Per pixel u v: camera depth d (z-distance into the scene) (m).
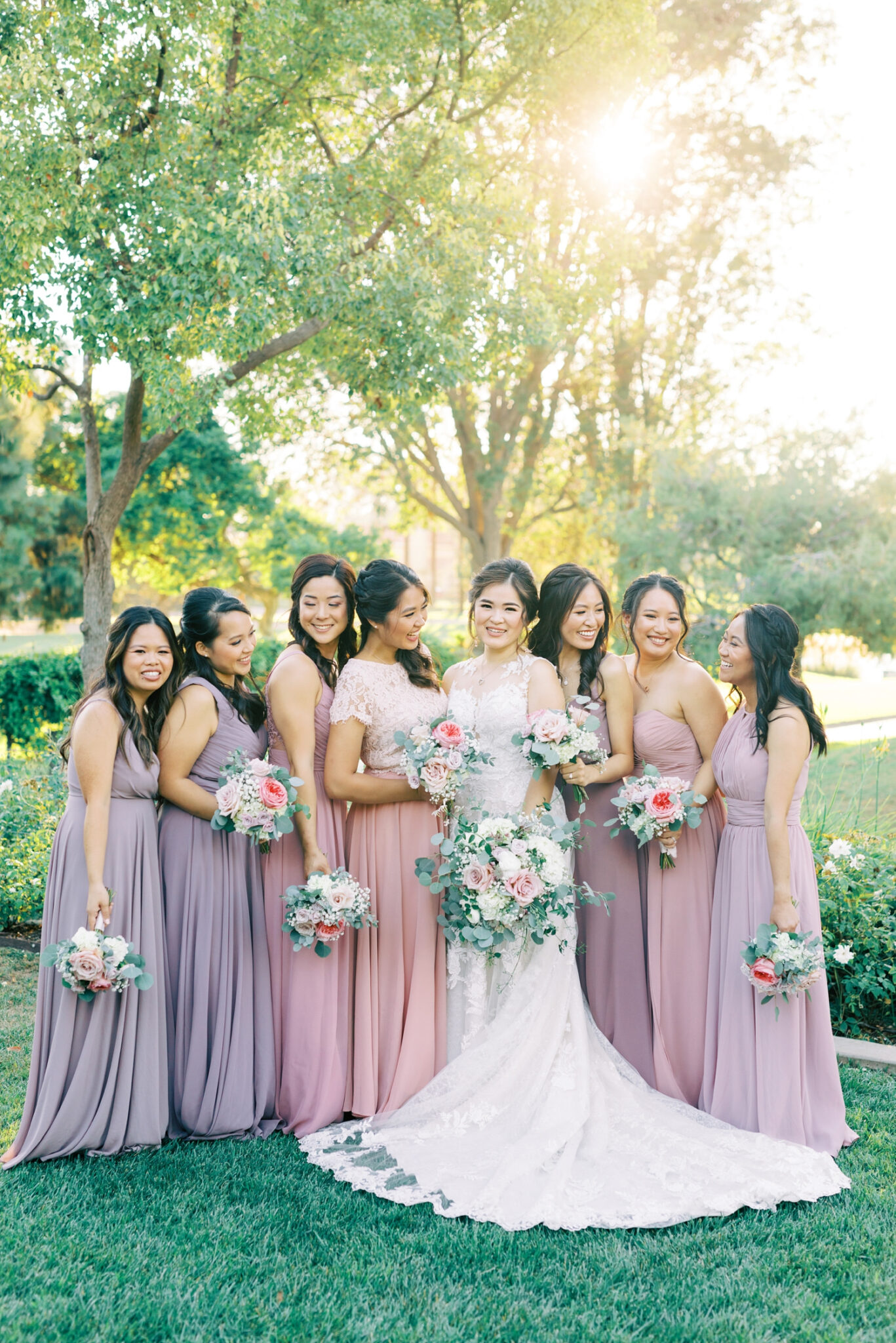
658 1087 3.57
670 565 16.73
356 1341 2.35
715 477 16.83
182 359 8.84
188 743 3.35
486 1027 3.50
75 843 3.22
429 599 3.54
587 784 3.61
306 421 16.59
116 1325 2.38
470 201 10.68
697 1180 3.05
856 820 5.98
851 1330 2.43
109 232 8.76
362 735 3.55
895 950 4.50
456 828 3.33
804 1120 3.34
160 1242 2.72
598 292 14.10
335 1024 3.48
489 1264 2.65
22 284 8.38
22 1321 2.37
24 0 8.35
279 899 3.53
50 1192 2.95
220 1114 3.33
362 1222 2.85
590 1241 2.78
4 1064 3.93
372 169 10.29
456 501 19.50
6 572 24.72
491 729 3.54
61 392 23.33
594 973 3.72
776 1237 2.82
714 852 3.65
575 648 3.71
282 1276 2.58
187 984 3.34
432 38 10.66
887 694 16.73
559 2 10.88
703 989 3.59
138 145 9.00
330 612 3.56
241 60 9.91
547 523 23.64
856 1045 4.16
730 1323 2.44
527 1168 3.08
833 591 15.48
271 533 25.39
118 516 10.60
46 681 12.29
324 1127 3.39
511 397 18.89
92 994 3.04
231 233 8.38
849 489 16.33
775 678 3.37
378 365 10.66
